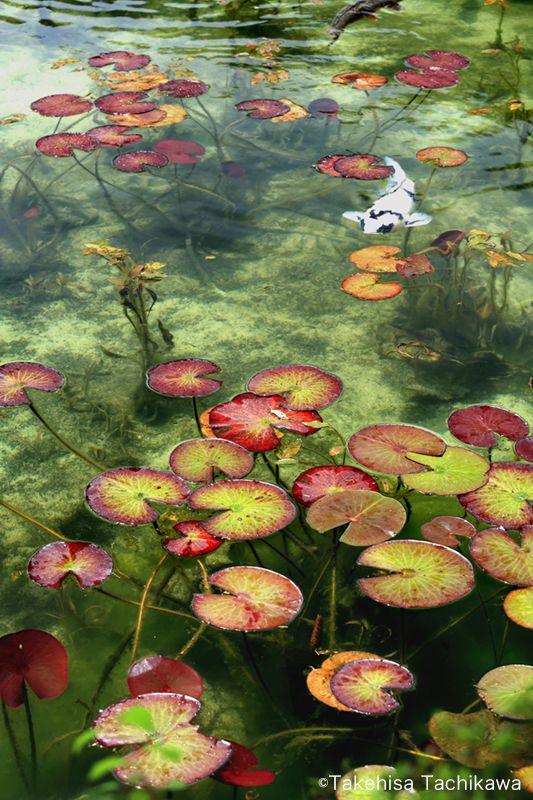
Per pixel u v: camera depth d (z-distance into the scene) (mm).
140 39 5230
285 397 2172
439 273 3051
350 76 4605
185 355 2619
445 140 3982
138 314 2547
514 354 2645
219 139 4055
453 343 2703
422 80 4395
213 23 5527
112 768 1227
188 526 1787
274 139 4066
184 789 1345
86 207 3477
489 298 2875
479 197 3488
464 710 1472
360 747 1424
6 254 3145
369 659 1490
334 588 1743
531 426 2293
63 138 3805
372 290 2793
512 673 1481
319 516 1780
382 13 5715
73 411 2389
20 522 1973
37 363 2406
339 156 3746
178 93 4230
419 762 1381
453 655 1593
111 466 2160
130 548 1878
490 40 5230
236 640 1634
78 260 3141
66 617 1698
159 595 1748
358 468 1977
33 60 4906
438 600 1559
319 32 5379
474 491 1838
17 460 2189
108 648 1619
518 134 4051
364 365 2598
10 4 5930
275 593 1601
